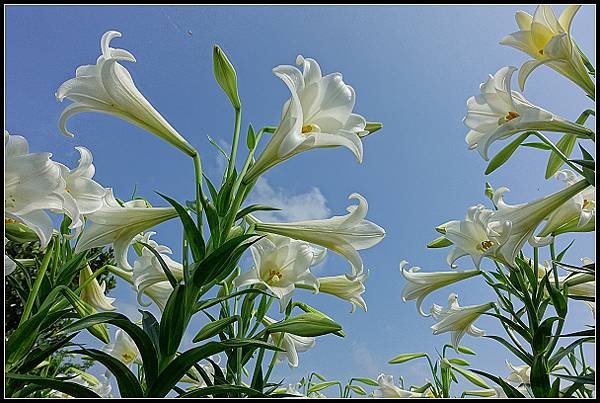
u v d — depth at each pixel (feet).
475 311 2.82
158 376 1.46
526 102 2.22
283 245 2.13
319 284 2.21
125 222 1.87
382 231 1.99
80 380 2.64
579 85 1.88
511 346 2.13
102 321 1.44
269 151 1.64
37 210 1.54
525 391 2.77
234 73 1.73
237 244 1.45
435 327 2.85
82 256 1.87
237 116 1.72
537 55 2.01
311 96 1.84
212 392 1.47
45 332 1.75
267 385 2.14
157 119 1.75
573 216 2.32
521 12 2.01
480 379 2.96
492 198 2.57
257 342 1.47
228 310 2.17
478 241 2.51
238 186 1.64
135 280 1.99
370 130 2.07
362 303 2.43
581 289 2.61
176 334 1.50
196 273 1.48
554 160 2.26
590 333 1.88
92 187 1.88
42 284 1.82
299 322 1.98
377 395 3.22
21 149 1.54
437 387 2.97
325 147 1.68
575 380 1.82
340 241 1.99
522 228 2.25
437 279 2.82
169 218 1.88
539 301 2.17
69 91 1.74
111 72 1.73
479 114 2.41
